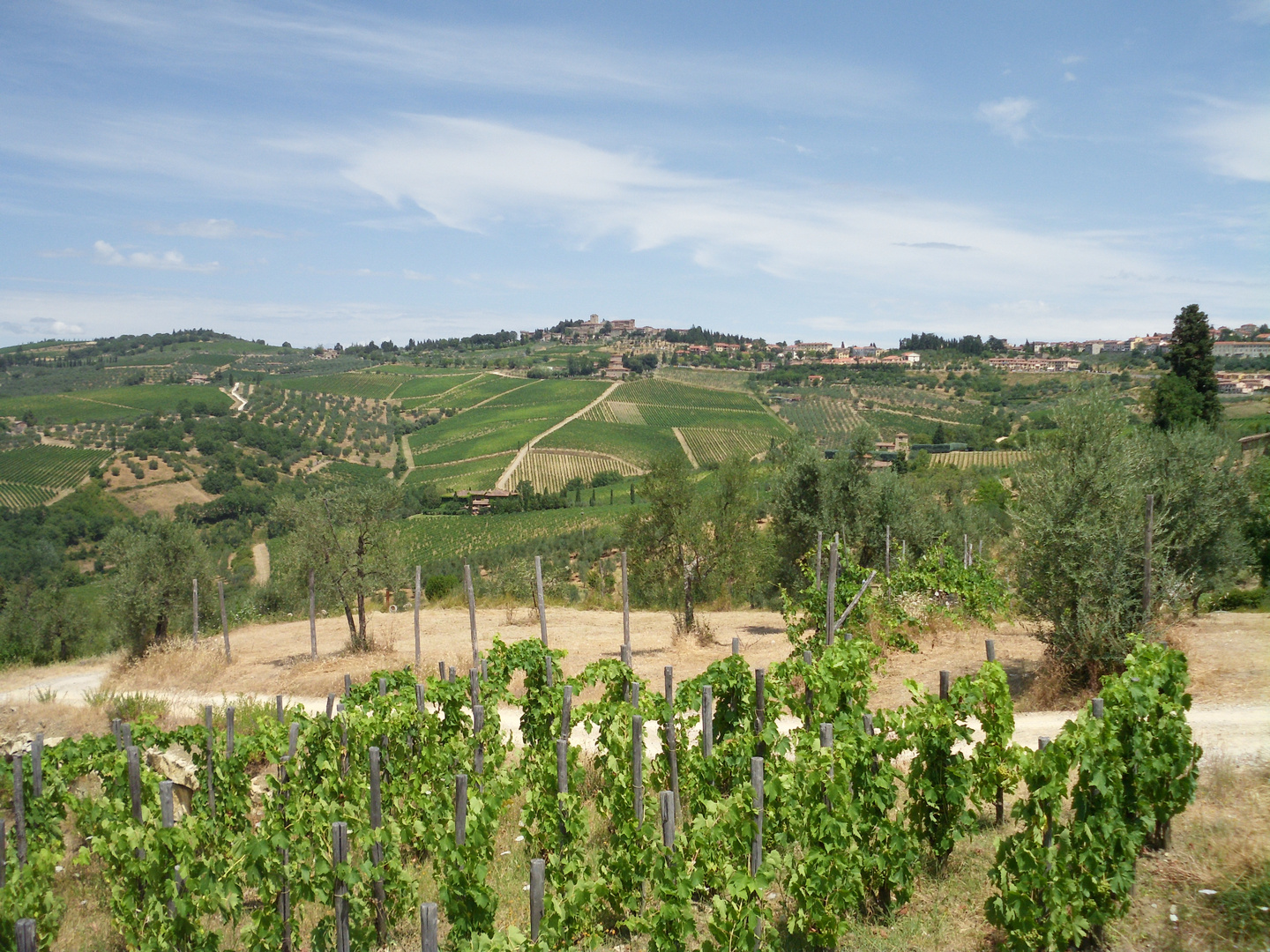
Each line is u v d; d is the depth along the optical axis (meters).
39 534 82.12
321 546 22.02
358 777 9.52
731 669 10.59
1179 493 16.70
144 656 23.11
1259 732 9.95
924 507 26.81
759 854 6.84
